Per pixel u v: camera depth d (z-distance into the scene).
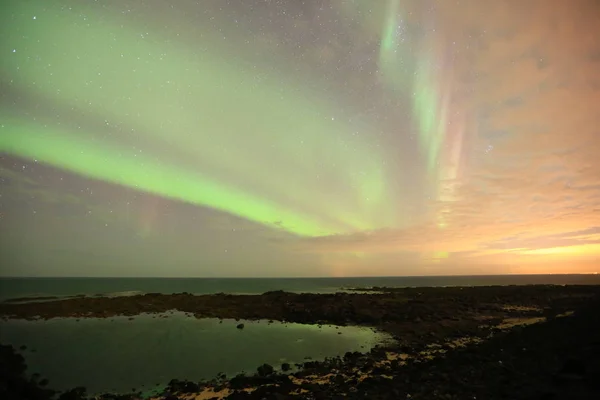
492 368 10.46
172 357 13.32
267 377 11.17
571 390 7.02
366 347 15.91
